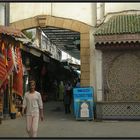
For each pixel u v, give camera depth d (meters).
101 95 19.36
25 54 23.70
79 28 20.39
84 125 16.91
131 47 18.69
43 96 31.70
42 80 31.42
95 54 19.86
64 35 28.17
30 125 12.07
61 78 38.06
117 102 18.72
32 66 26.89
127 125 16.80
